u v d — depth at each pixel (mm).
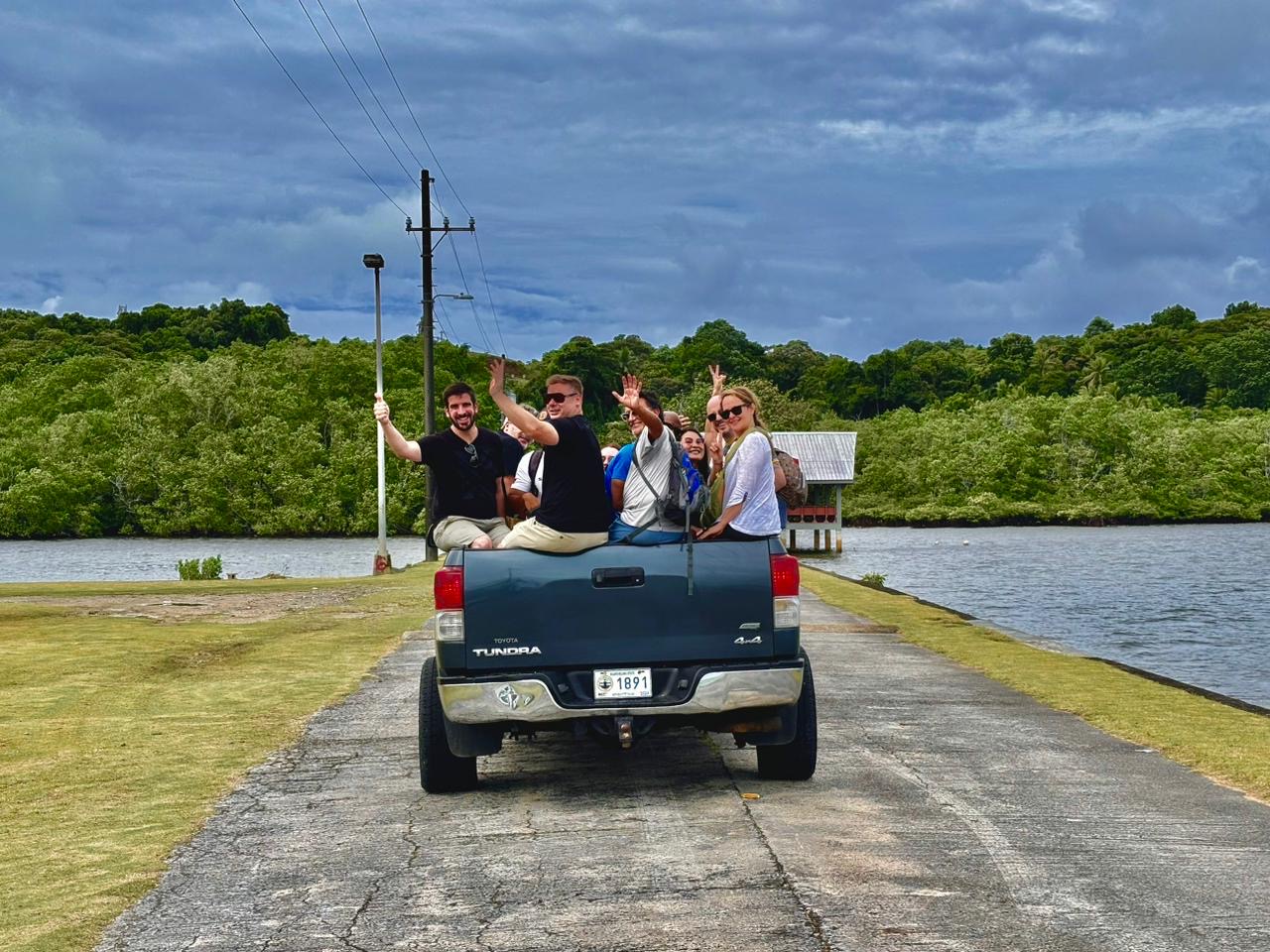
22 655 14656
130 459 90062
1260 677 20484
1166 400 156500
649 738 9125
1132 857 5773
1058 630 28578
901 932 4688
